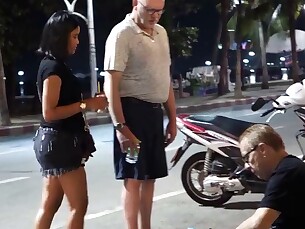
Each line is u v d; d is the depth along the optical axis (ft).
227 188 22.47
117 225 21.50
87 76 96.84
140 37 16.03
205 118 23.52
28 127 57.72
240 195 24.11
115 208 23.80
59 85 14.39
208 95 93.97
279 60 149.48
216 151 22.67
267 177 12.02
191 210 23.24
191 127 23.35
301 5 107.34
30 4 72.79
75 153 14.60
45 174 14.75
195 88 95.45
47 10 73.61
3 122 58.54
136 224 16.31
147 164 16.14
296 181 11.55
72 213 14.94
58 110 14.32
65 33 14.56
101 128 55.83
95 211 23.40
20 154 39.83
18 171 32.83
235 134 22.67
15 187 28.48
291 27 104.12
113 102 15.83
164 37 16.71
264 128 12.05
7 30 72.38
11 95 77.20
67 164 14.53
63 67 14.65
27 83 97.96
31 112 76.59
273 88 109.50
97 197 25.58
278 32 112.88
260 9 89.66
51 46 14.61
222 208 23.43
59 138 14.48
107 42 16.17
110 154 36.88
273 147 11.84
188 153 35.50
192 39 91.09
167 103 17.39
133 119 16.10
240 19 89.30
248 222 11.64
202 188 23.58
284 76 140.46
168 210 23.29
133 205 16.20
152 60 16.15
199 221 21.80
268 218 11.45
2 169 33.65
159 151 16.48
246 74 133.59
